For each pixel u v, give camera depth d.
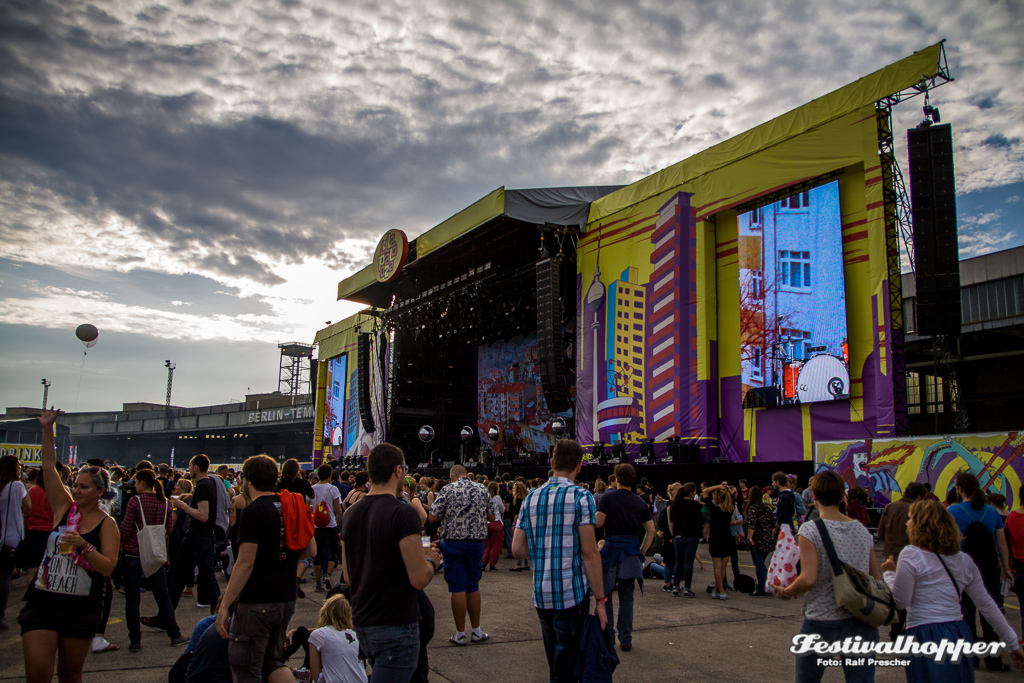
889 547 6.66
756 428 20.33
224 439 77.69
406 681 3.53
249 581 4.03
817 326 18.80
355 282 39.94
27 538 7.34
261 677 4.05
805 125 19.28
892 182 17.47
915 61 16.88
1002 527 5.97
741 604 8.85
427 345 40.56
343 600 4.63
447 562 6.71
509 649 6.46
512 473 25.70
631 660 6.08
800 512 9.61
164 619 6.57
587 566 4.00
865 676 3.55
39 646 3.89
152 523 6.48
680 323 21.73
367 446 40.66
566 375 25.59
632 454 22.53
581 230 26.02
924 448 14.16
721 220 22.19
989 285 28.77
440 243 30.75
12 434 63.00
